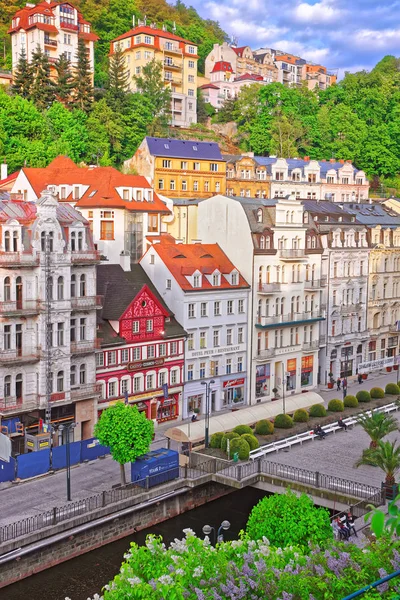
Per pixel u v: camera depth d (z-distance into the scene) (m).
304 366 93.56
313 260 94.38
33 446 60.41
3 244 60.94
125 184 95.12
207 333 80.81
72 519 48.81
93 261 67.56
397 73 195.38
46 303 62.91
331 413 78.25
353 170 153.25
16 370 62.03
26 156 115.88
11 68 150.38
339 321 99.38
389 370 107.38
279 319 88.19
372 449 57.53
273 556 27.27
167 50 165.00
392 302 110.06
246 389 86.00
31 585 45.59
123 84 142.75
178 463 59.00
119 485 56.47
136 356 72.69
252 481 57.91
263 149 165.00
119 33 180.12
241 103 175.50
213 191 126.31
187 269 79.12
